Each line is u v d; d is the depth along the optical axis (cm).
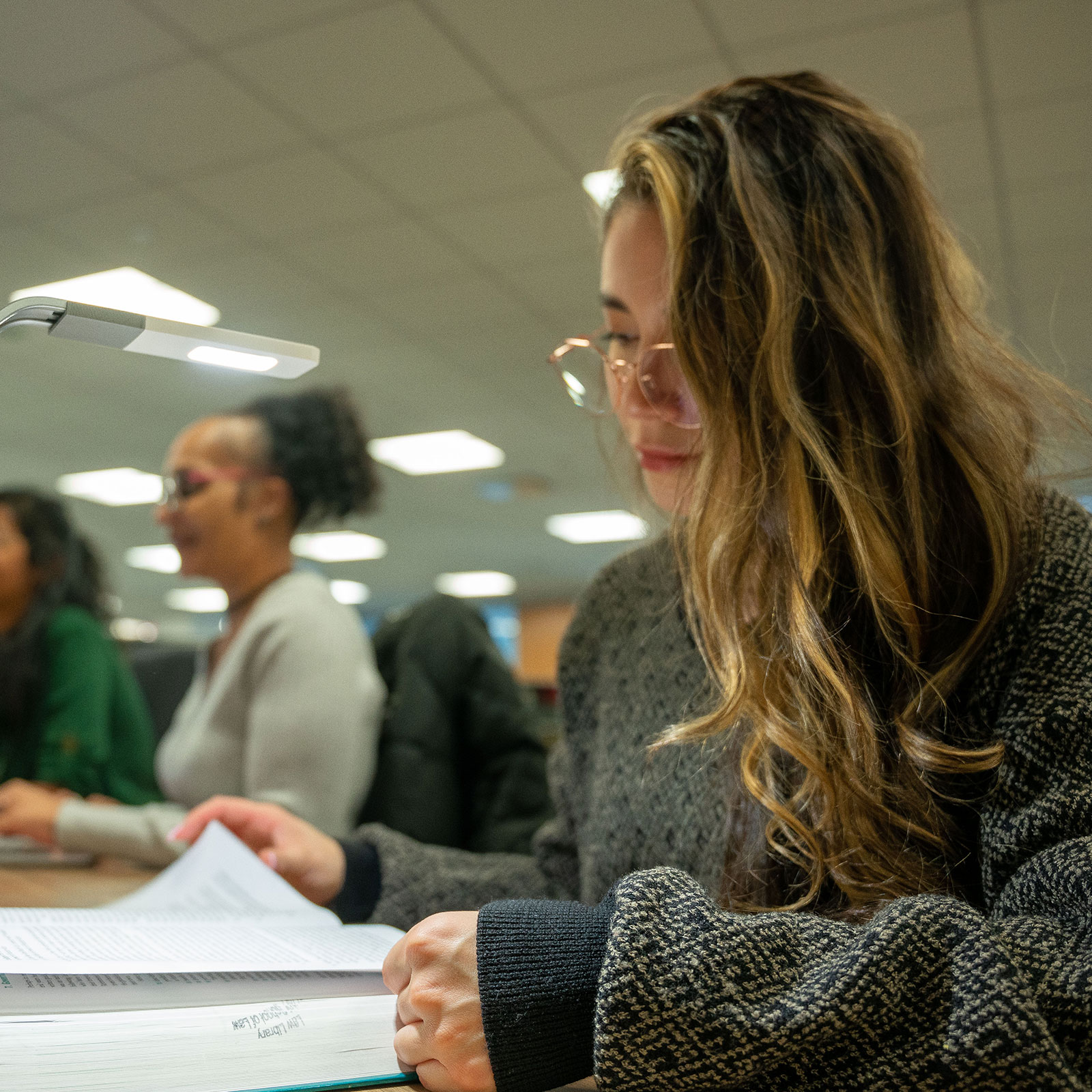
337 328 514
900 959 39
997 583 57
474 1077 42
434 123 332
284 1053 43
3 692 189
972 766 53
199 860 78
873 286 62
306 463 156
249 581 155
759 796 58
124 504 941
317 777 128
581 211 390
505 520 977
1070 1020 38
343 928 66
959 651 56
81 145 347
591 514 947
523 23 281
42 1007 44
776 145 66
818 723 57
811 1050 38
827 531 60
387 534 1045
